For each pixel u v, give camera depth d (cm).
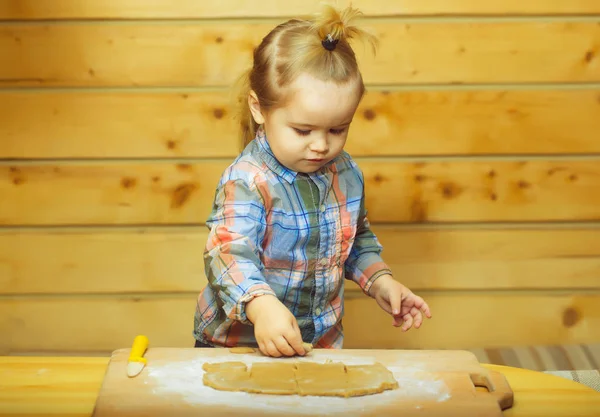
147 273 206
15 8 188
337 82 114
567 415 94
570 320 212
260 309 108
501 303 211
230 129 197
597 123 199
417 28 192
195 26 191
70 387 97
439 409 91
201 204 202
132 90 194
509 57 195
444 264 207
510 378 101
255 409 90
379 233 205
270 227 125
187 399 91
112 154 197
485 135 199
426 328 212
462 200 203
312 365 100
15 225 202
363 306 210
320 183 127
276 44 118
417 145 199
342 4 190
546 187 203
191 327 210
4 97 193
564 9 192
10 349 209
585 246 207
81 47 191
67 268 205
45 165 198
